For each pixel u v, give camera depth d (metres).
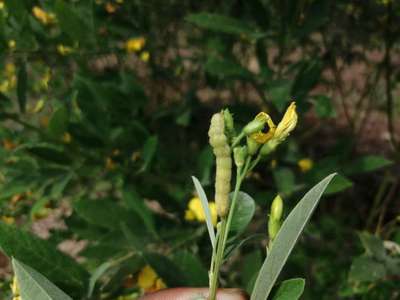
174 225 0.49
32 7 0.56
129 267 0.39
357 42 0.68
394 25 0.69
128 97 0.54
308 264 0.57
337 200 0.82
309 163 0.56
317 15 0.51
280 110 0.47
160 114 0.64
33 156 0.51
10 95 0.71
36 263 0.29
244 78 0.53
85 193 0.60
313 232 0.59
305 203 0.20
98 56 0.59
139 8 0.59
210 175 0.52
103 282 0.41
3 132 0.59
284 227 0.20
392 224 0.68
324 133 0.99
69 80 0.63
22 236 0.29
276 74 0.54
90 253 0.44
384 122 1.05
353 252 0.60
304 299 0.46
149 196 0.50
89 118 0.52
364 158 0.54
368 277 0.43
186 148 0.66
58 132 0.49
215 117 0.20
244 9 0.56
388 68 0.70
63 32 0.54
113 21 0.56
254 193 0.52
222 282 0.50
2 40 0.50
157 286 0.40
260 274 0.21
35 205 0.52
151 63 0.70
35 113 0.64
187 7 0.67
